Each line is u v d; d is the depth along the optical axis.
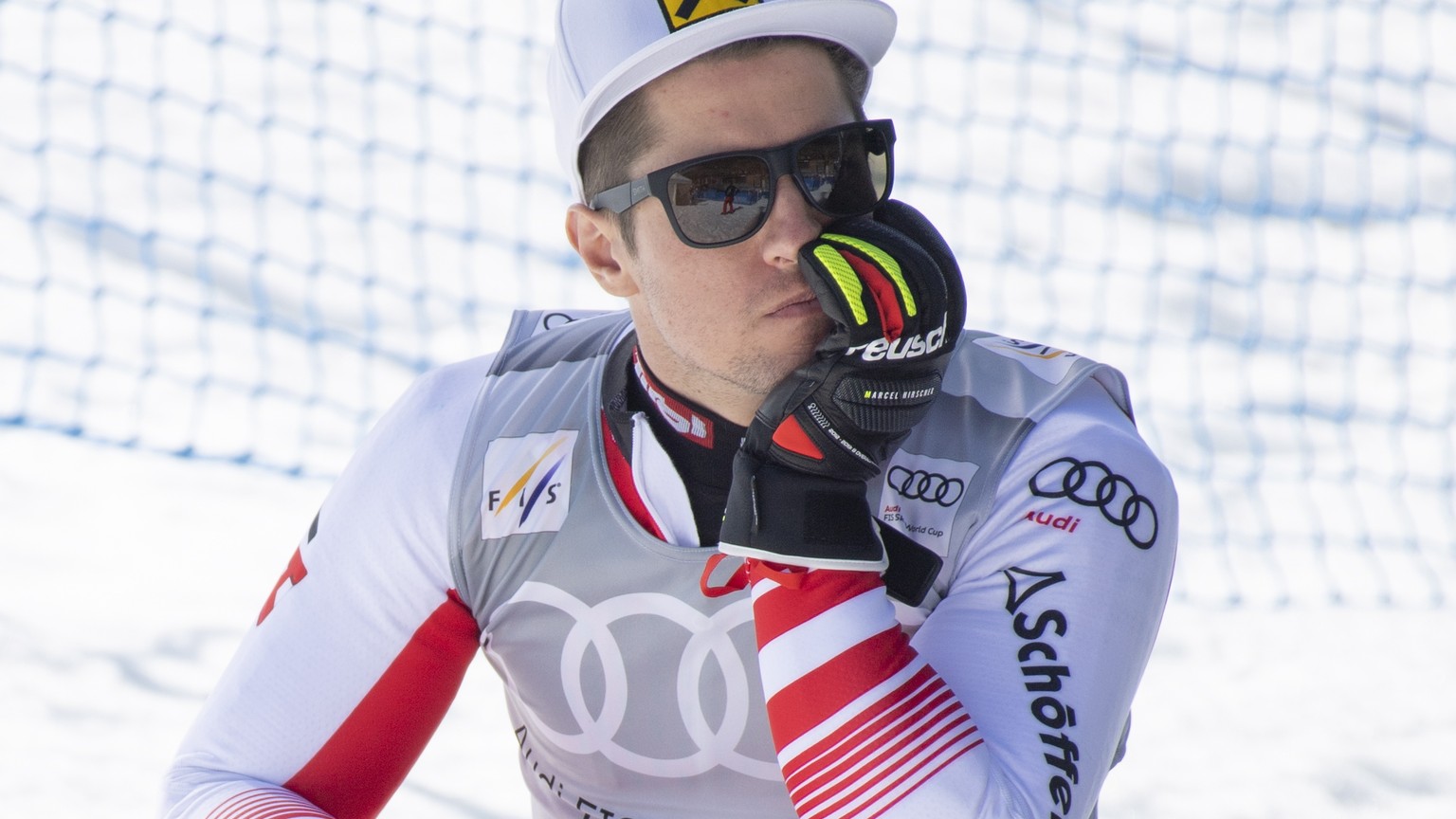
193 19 31.05
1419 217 27.00
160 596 12.70
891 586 5.35
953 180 26.98
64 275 20.38
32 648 11.61
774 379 5.46
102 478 15.03
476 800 10.11
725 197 5.25
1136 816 10.26
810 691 5.10
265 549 13.77
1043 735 4.99
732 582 5.57
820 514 5.15
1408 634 13.28
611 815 6.13
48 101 26.84
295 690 5.79
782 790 5.84
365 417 17.41
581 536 5.73
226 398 17.42
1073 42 33.97
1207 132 30.28
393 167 25.97
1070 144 29.12
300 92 28.56
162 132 26.31
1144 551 5.33
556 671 5.88
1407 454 17.94
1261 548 15.16
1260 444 18.02
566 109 5.77
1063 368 5.82
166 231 22.42
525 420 5.97
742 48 5.30
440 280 21.78
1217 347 21.28
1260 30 35.06
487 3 33.50
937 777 4.89
